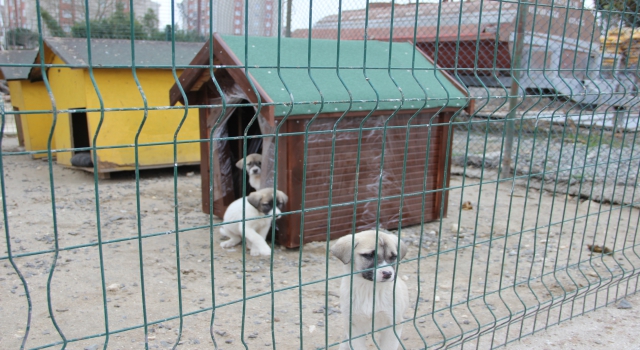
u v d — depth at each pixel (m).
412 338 3.43
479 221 6.19
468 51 8.30
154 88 8.16
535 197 7.27
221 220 6.08
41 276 4.36
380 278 2.73
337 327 3.59
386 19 9.05
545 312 3.79
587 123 7.95
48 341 3.31
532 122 8.92
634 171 7.30
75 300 3.92
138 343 3.29
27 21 13.63
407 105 5.36
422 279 4.45
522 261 4.91
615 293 4.15
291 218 5.06
